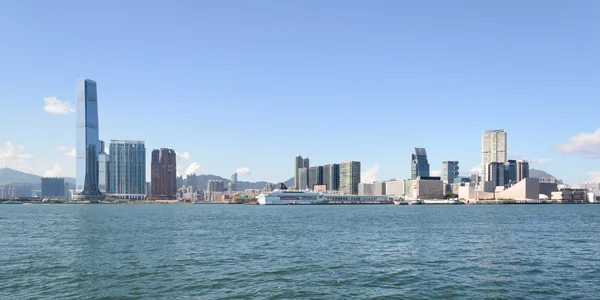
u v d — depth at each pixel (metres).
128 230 128.12
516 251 83.50
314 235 114.69
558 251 83.56
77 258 74.06
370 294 50.12
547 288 52.78
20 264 68.25
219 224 157.88
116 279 57.41
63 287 53.06
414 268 65.56
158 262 70.31
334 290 51.94
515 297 48.66
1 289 52.16
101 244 93.31
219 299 47.69
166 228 136.75
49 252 81.12
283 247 89.56
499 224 157.00
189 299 47.69
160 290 51.69
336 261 71.88
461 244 94.62
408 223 163.12
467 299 47.94
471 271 63.25
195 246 90.50
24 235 113.38
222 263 69.62
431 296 49.25
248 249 86.06
